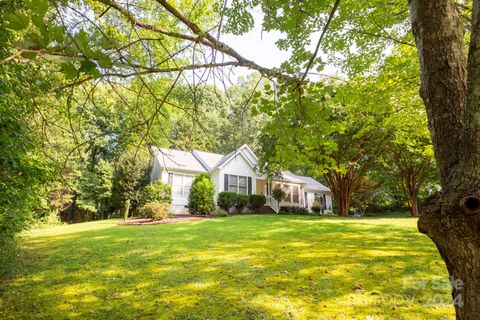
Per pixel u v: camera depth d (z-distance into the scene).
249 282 4.37
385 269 4.71
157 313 3.47
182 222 12.22
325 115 1.90
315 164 2.30
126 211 15.40
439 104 1.21
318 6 2.12
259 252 6.16
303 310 3.39
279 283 4.28
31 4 0.74
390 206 24.17
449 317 3.10
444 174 1.16
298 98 1.81
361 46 5.47
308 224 10.36
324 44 5.21
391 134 11.59
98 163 18.14
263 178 20.48
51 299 3.97
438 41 1.25
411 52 5.63
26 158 3.44
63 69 0.86
